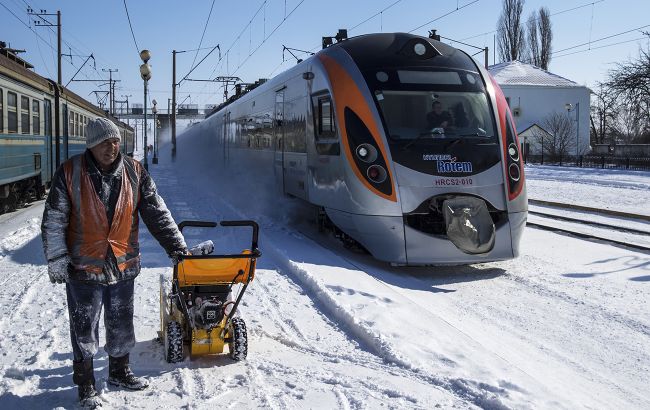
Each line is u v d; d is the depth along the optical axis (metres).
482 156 8.18
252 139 15.98
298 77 10.89
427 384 4.16
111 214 3.74
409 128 8.29
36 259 8.34
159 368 4.44
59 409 3.70
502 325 5.79
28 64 15.68
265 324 5.52
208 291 4.59
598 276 7.68
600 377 4.58
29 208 14.87
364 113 8.38
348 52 9.15
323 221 10.38
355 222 8.31
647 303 6.45
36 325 5.37
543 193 20.16
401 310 5.80
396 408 3.78
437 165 8.02
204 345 4.50
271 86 13.62
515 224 8.16
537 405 3.77
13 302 6.10
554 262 8.61
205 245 4.61
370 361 4.63
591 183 23.73
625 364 4.83
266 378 4.26
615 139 55.66
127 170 3.86
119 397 3.93
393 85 8.55
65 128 18.53
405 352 4.71
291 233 10.59
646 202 16.97
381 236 7.99
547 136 50.94
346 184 8.41
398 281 7.53
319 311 5.97
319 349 4.90
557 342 5.32
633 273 7.84
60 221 3.63
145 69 21.67
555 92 53.12
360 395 3.97
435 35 10.83
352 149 8.34
